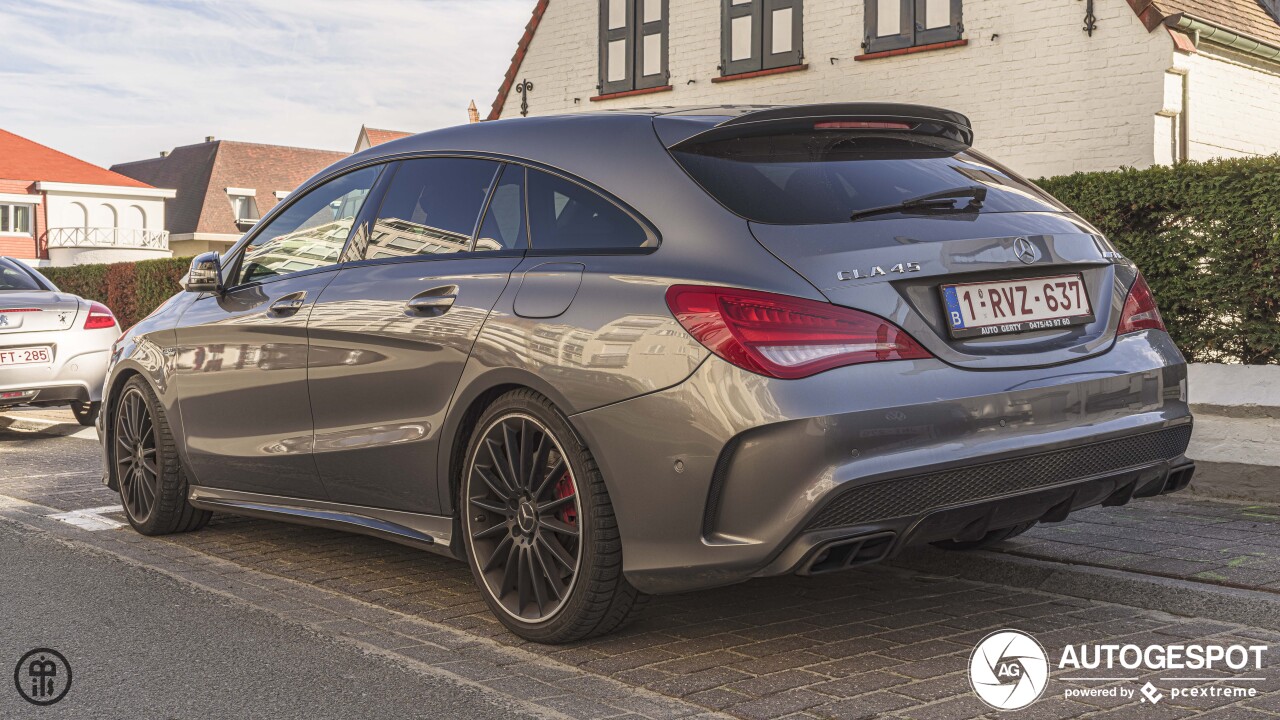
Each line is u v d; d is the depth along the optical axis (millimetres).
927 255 3402
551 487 3750
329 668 3652
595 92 17844
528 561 3834
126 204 55094
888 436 3232
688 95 16703
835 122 3809
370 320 4332
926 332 3361
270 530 5816
